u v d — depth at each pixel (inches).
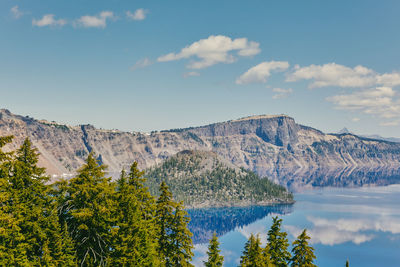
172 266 1706.4
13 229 1087.6
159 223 1720.0
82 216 1216.8
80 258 1304.1
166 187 1764.3
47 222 1221.1
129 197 1437.0
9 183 1175.0
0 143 1154.0
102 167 1321.4
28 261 1147.9
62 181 1293.1
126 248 1358.3
